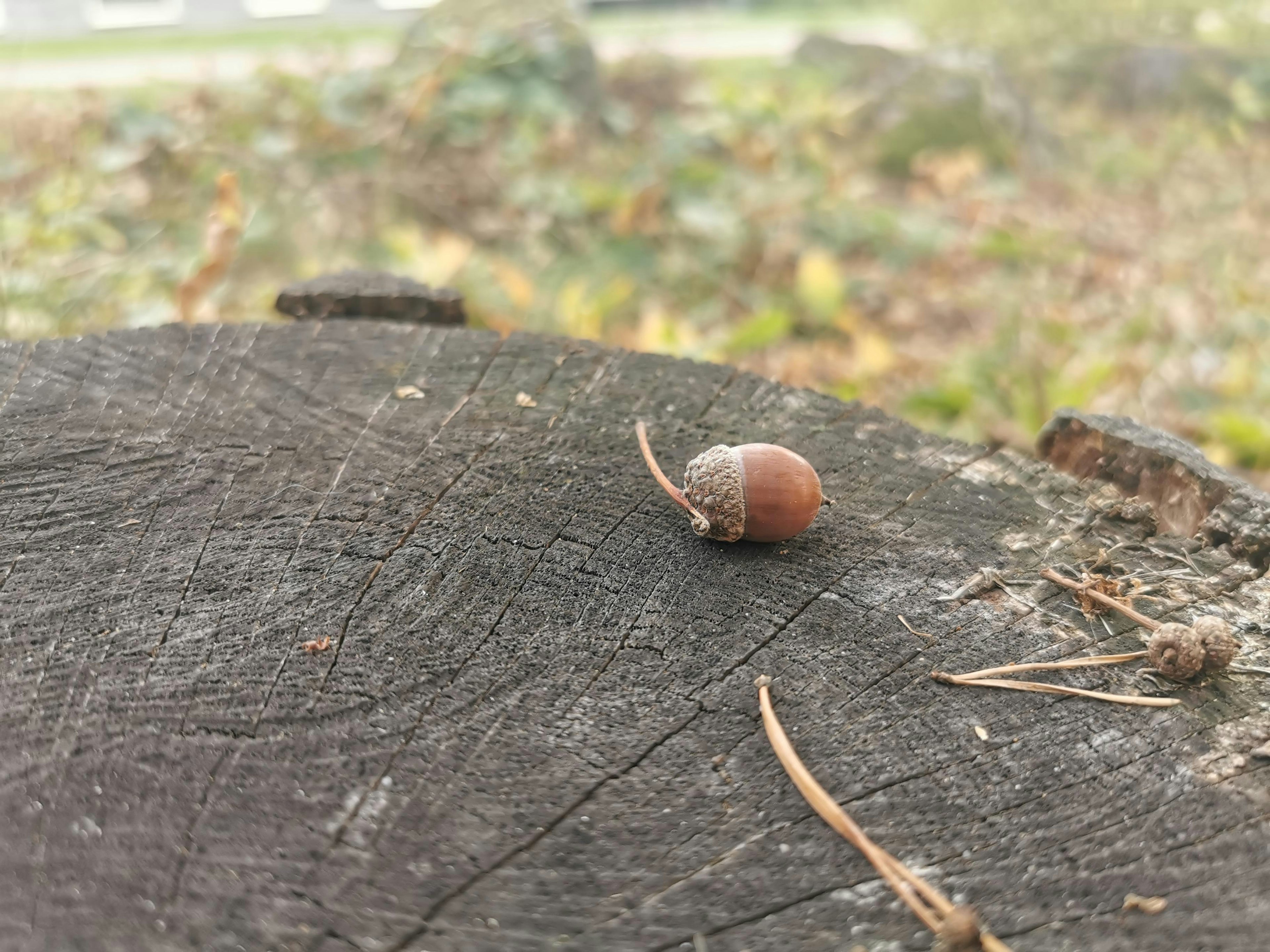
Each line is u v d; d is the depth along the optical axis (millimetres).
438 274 477
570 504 204
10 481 202
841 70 875
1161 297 580
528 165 644
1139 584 187
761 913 130
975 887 134
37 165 594
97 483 203
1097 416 240
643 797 145
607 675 165
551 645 170
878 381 492
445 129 642
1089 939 127
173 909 128
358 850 136
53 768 144
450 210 604
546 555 190
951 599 183
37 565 181
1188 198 747
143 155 588
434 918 129
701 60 1022
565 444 223
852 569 190
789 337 545
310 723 153
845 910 131
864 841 138
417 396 238
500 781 146
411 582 181
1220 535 204
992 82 813
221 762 147
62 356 244
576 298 479
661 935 128
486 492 206
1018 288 599
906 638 174
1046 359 499
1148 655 168
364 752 149
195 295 368
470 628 172
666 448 224
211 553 186
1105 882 134
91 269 475
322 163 612
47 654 163
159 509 197
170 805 140
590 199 609
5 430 217
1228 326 548
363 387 241
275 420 226
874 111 799
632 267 576
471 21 726
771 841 140
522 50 715
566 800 144
